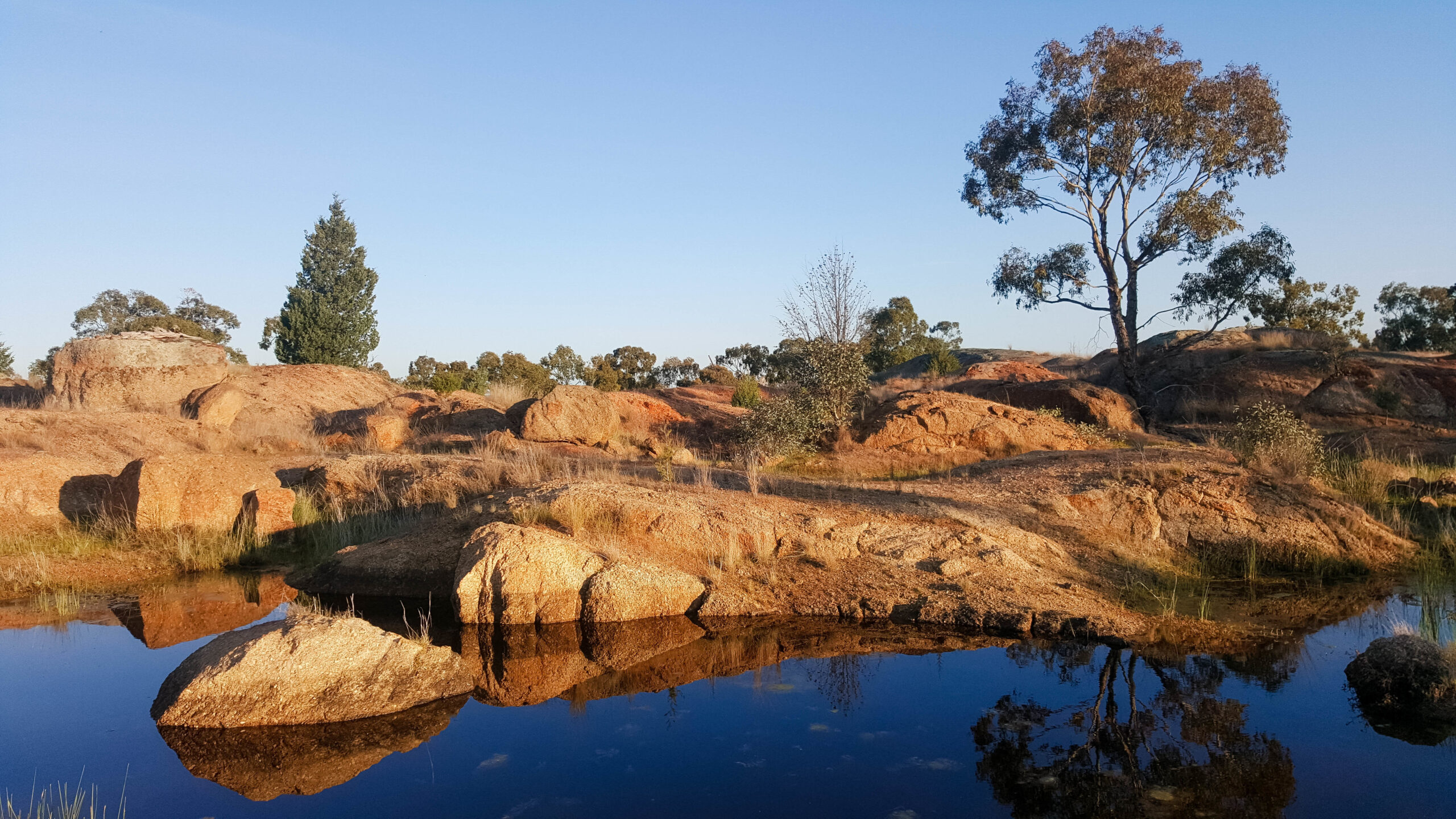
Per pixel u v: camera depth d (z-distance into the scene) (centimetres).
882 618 853
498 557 858
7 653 736
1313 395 2242
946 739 573
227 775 518
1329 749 549
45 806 471
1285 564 1070
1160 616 852
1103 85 2458
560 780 516
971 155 2733
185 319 5312
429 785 507
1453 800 480
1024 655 751
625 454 1641
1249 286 2453
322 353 3872
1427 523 1222
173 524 1091
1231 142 2380
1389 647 664
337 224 3997
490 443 1620
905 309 4250
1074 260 2677
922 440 1702
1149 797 486
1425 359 2500
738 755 551
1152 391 2566
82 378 1883
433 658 670
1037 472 1320
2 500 1071
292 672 613
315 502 1236
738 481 1236
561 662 738
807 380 1827
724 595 881
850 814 471
